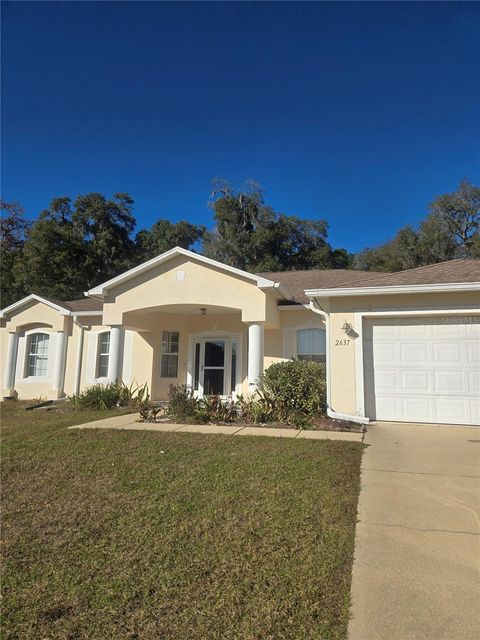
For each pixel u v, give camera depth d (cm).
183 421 1045
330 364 1034
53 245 3912
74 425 1017
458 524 416
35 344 1783
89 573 336
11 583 325
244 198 4491
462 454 685
